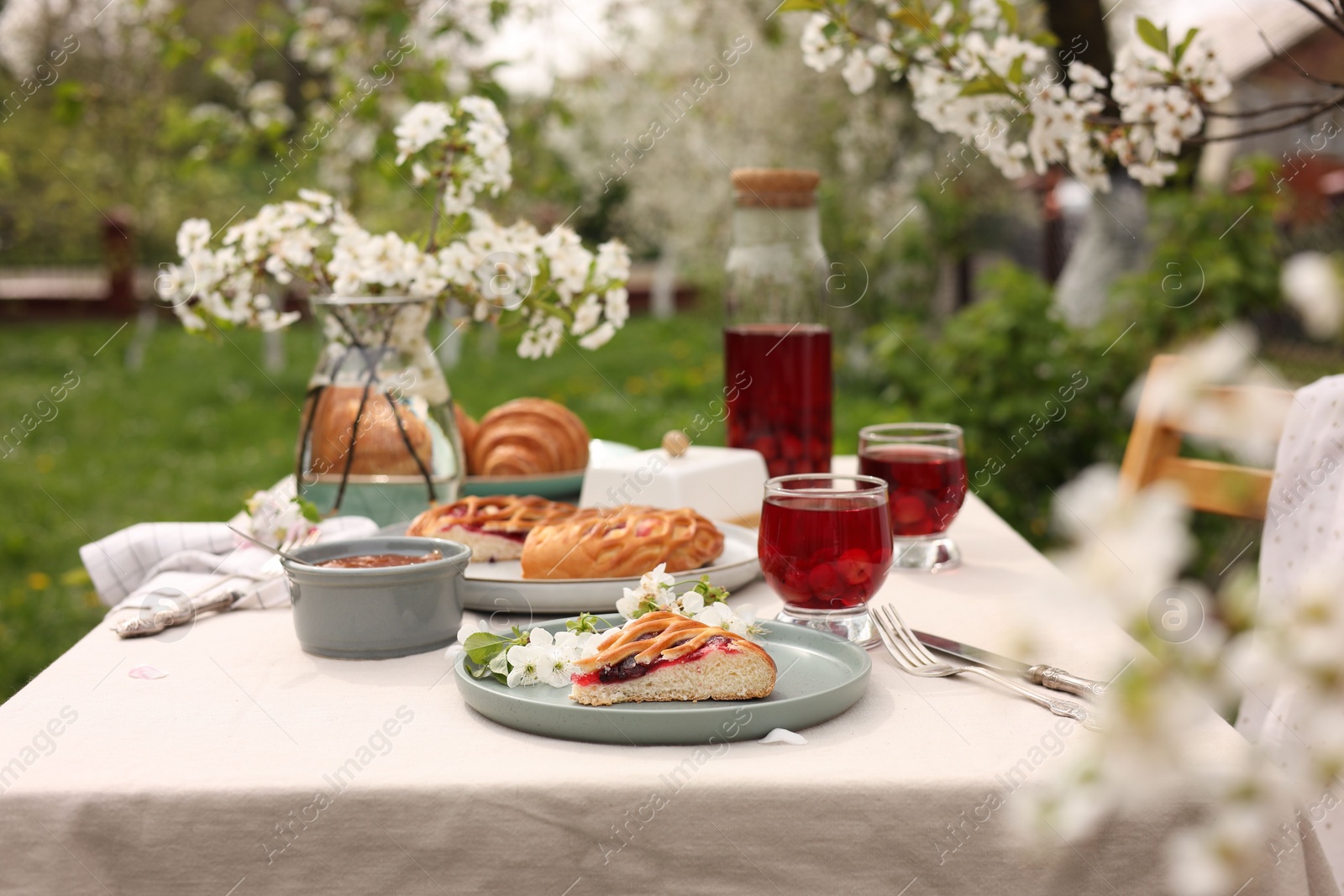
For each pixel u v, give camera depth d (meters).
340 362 1.58
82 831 0.85
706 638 0.99
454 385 8.60
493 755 0.91
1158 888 0.82
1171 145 1.69
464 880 0.86
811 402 1.78
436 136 1.65
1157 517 0.39
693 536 1.33
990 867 0.84
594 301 1.70
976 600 1.34
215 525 1.59
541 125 4.57
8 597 4.20
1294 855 0.80
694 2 7.27
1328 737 0.42
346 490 1.58
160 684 1.09
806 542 1.18
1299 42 7.64
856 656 1.05
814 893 0.85
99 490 5.90
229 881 0.86
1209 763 0.83
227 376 9.52
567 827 0.85
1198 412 0.47
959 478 1.49
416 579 1.16
